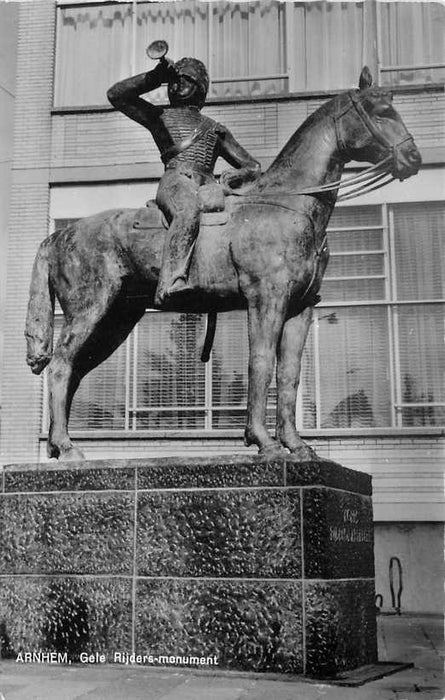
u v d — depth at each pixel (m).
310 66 12.05
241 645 5.49
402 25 11.91
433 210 11.71
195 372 11.94
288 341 6.31
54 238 6.81
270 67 12.11
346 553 5.74
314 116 6.31
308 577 5.43
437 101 11.70
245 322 11.94
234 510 5.66
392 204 11.78
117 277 6.51
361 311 11.74
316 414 11.62
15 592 6.03
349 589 5.71
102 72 12.41
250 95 12.05
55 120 12.38
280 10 12.20
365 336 11.70
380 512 11.20
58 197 12.25
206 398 11.87
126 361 12.03
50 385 6.48
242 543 5.61
